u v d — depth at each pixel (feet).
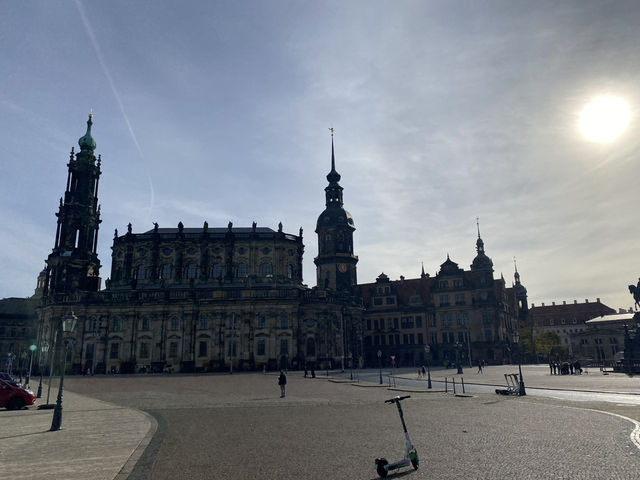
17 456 46.06
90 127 371.97
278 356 290.76
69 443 53.16
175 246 337.52
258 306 297.53
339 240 366.43
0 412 87.61
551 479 34.40
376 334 393.50
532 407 79.41
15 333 430.20
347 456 44.29
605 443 46.60
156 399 111.96
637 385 125.59
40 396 123.85
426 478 35.70
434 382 158.40
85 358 297.12
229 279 331.16
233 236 340.18
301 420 70.44
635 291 238.48
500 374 205.05
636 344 205.16
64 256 338.13
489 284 364.58
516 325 424.05
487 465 39.01
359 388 139.13
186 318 298.15
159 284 327.88
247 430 61.67
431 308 379.35
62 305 309.01
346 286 357.20
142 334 298.56
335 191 383.45
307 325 303.68
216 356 292.20
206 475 38.32
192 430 62.39
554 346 427.33
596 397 95.04
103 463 42.88
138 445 51.70
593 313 599.16
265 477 37.40
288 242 345.72
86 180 359.46
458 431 56.39
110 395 126.11
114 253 346.33
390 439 52.44
